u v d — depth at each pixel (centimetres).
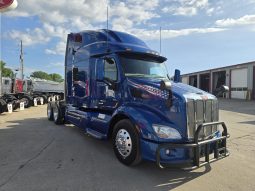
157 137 516
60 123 1126
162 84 530
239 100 3203
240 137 930
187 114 525
